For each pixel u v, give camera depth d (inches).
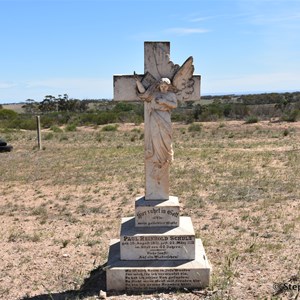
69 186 610.2
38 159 868.0
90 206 497.7
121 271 269.9
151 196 292.5
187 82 289.1
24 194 569.6
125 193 556.1
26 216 463.8
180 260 277.0
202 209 470.3
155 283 270.4
